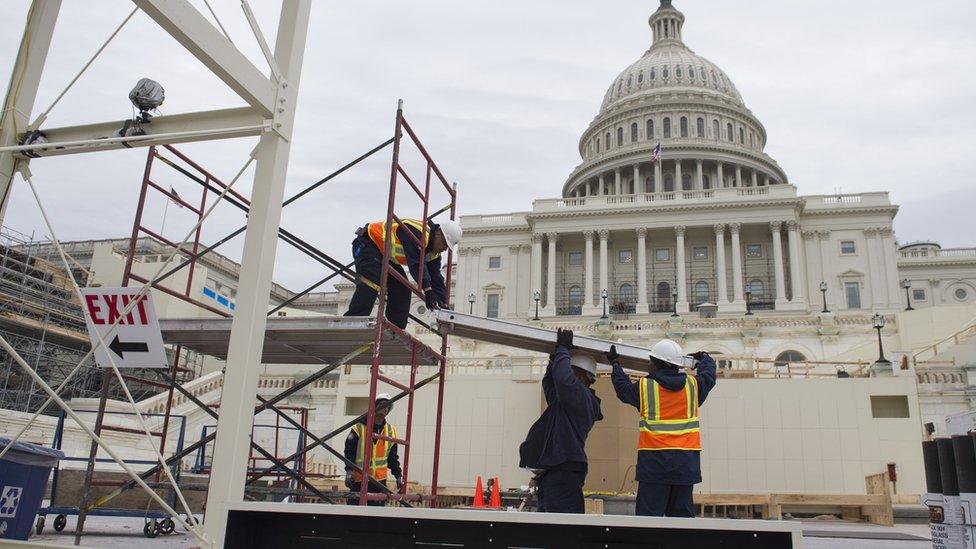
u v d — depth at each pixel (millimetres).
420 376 22328
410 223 6883
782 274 70250
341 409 22625
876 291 70938
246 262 4297
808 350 43906
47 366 30344
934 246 98375
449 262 7594
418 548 3773
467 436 20922
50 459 5691
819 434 19672
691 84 102188
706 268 75375
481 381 21297
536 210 78562
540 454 5652
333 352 7598
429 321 6898
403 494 6691
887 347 43156
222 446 4016
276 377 28547
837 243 73312
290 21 4672
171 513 3852
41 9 4520
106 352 4359
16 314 28797
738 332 45344
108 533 7379
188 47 3898
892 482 18391
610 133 100250
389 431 8812
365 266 6777
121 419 18438
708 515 18219
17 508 5391
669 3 118062
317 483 17531
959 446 5352
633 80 106812
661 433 5750
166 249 39875
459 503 18281
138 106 4594
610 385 17031
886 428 19406
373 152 6723
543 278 77750
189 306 36438
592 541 3578
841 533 11930
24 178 4465
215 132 4391
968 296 89062
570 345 5969
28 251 32688
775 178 94125
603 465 16516
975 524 5207
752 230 74750
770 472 19625
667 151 89562
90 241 50594
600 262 74750
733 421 20078
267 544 3990
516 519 3426
